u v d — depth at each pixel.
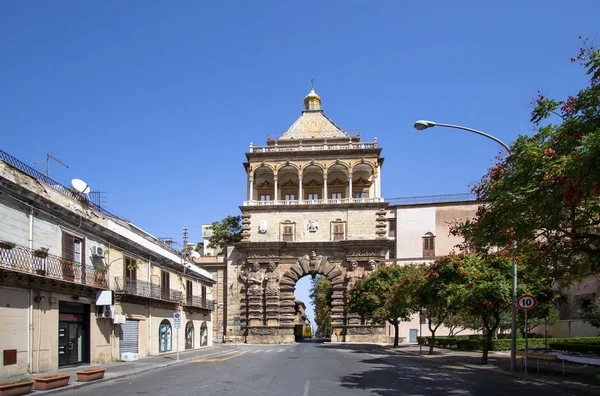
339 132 74.62
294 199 72.94
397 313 48.44
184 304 48.28
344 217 68.38
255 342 65.44
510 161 18.53
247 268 68.50
